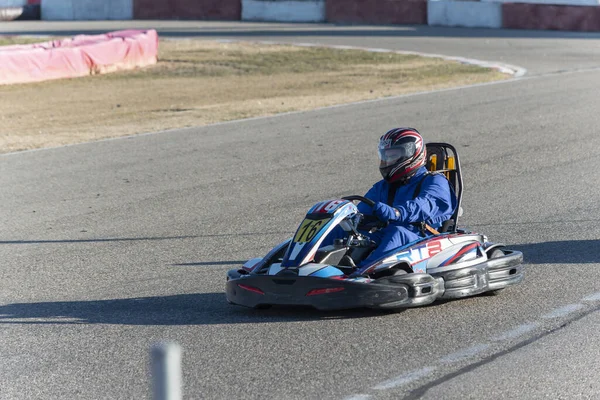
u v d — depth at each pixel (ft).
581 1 387.96
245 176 124.88
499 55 298.56
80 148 154.71
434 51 317.83
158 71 288.92
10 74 256.52
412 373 50.70
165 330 61.62
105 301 71.10
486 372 50.52
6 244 93.86
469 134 153.28
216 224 98.68
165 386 22.80
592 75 234.58
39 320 66.13
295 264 61.72
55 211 108.47
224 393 48.73
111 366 54.44
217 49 339.77
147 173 130.00
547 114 172.24
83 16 493.36
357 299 59.31
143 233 96.12
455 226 69.21
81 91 244.63
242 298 63.00
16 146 159.43
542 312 62.49
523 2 398.62
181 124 180.86
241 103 212.23
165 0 481.46
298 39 369.71
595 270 74.59
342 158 135.33
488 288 65.51
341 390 48.47
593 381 48.80
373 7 438.40
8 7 492.95
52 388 51.01
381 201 70.03
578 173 119.85
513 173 121.39
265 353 55.26
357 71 274.57
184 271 80.23
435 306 64.75
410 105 192.65
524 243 86.07
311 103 205.26
